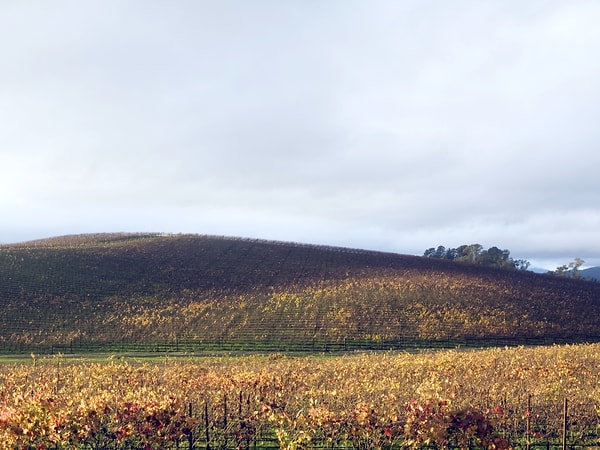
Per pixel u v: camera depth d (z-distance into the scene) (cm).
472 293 5872
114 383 1628
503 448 1112
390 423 1141
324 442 1208
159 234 9212
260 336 4225
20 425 1055
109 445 1150
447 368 1969
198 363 2777
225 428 1322
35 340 3978
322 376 1803
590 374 1948
